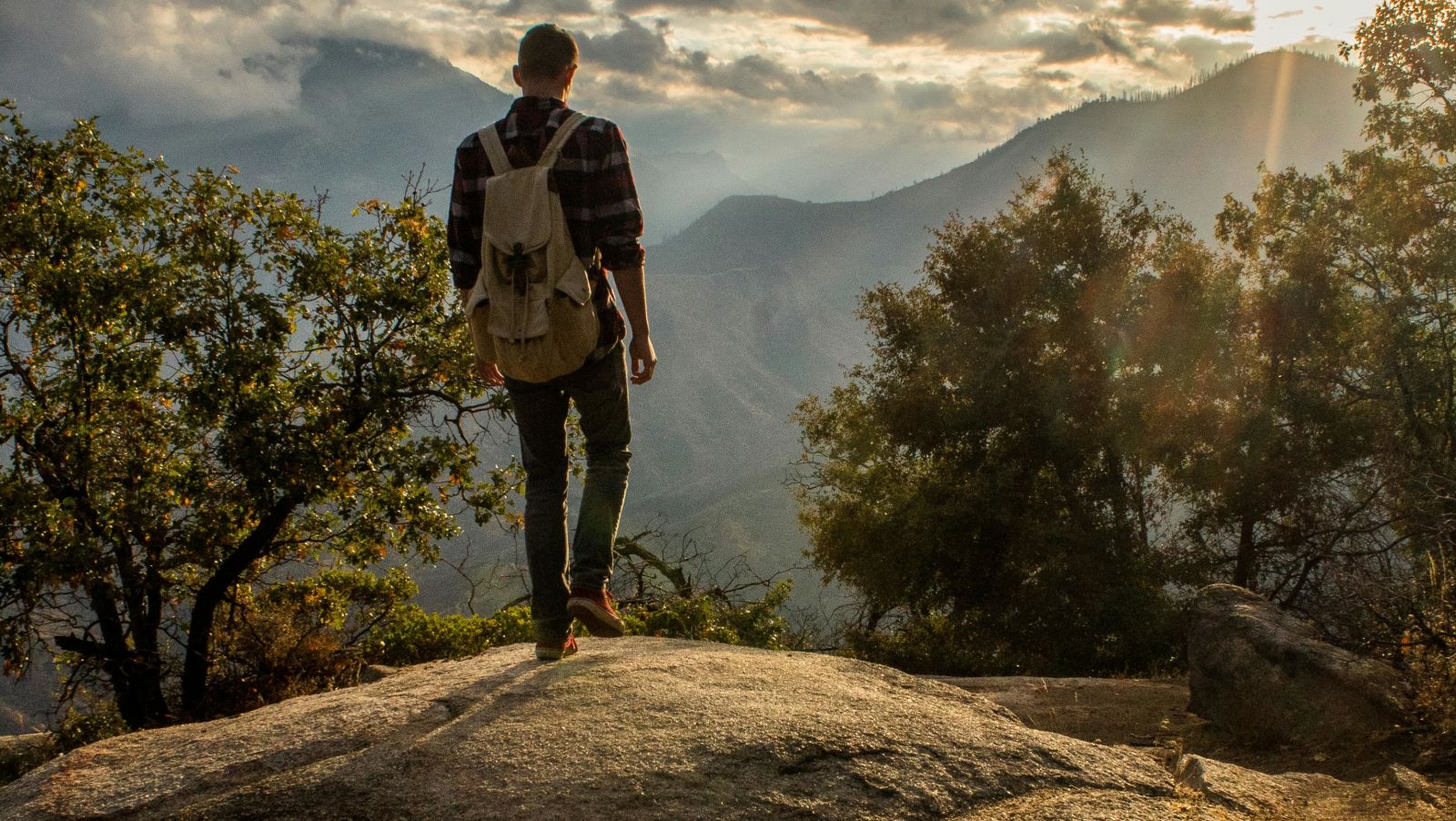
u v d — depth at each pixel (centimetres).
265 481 1259
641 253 298
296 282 1332
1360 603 596
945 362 2861
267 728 272
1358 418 2470
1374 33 2333
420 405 1420
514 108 303
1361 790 290
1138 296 2823
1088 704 768
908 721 269
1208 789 261
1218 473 2584
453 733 256
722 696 278
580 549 321
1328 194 2603
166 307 1252
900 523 2761
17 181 1288
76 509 1244
